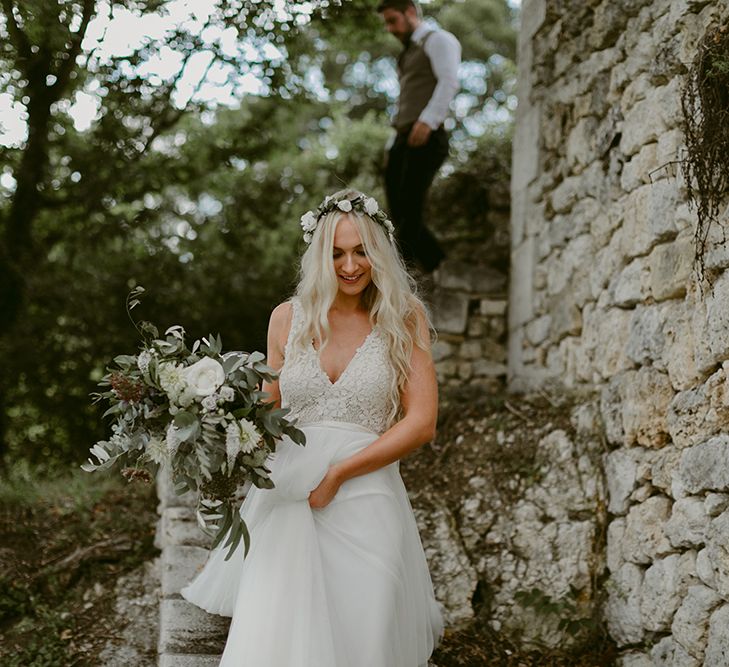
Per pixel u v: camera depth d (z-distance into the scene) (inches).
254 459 106.4
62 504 191.2
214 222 335.0
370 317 121.0
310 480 112.8
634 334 153.9
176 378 104.1
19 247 272.4
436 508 173.0
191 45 221.1
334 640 108.4
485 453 181.6
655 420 143.6
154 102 243.1
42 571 167.5
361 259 118.7
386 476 118.6
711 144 120.8
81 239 293.6
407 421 116.5
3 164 258.7
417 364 119.5
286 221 343.3
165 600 145.2
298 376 117.1
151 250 310.0
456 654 148.0
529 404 191.6
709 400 125.1
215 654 135.0
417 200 237.9
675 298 139.8
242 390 107.2
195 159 304.2
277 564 110.9
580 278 186.7
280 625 107.0
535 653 150.0
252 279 323.6
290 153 351.3
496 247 247.3
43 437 303.9
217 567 134.0
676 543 132.6
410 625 116.3
